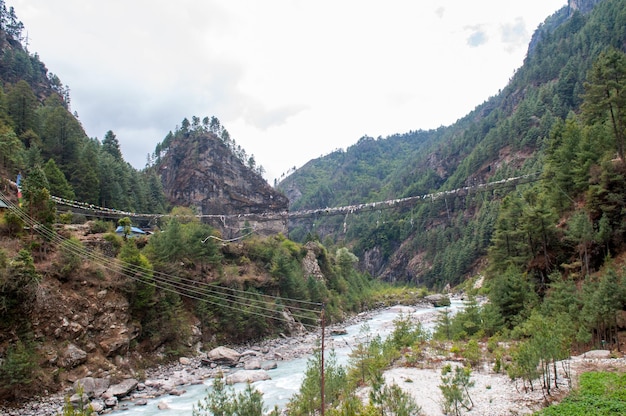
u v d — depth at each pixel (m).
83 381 37.53
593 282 41.16
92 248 50.19
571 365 32.00
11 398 33.50
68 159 80.19
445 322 57.28
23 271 37.97
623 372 29.22
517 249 61.44
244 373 44.06
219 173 156.75
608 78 50.88
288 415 28.73
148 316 49.97
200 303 58.50
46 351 37.88
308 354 55.41
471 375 33.97
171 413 33.25
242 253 75.75
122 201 86.94
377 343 46.62
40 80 137.75
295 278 78.06
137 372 44.09
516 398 27.44
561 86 176.38
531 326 36.50
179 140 165.25
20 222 43.97
